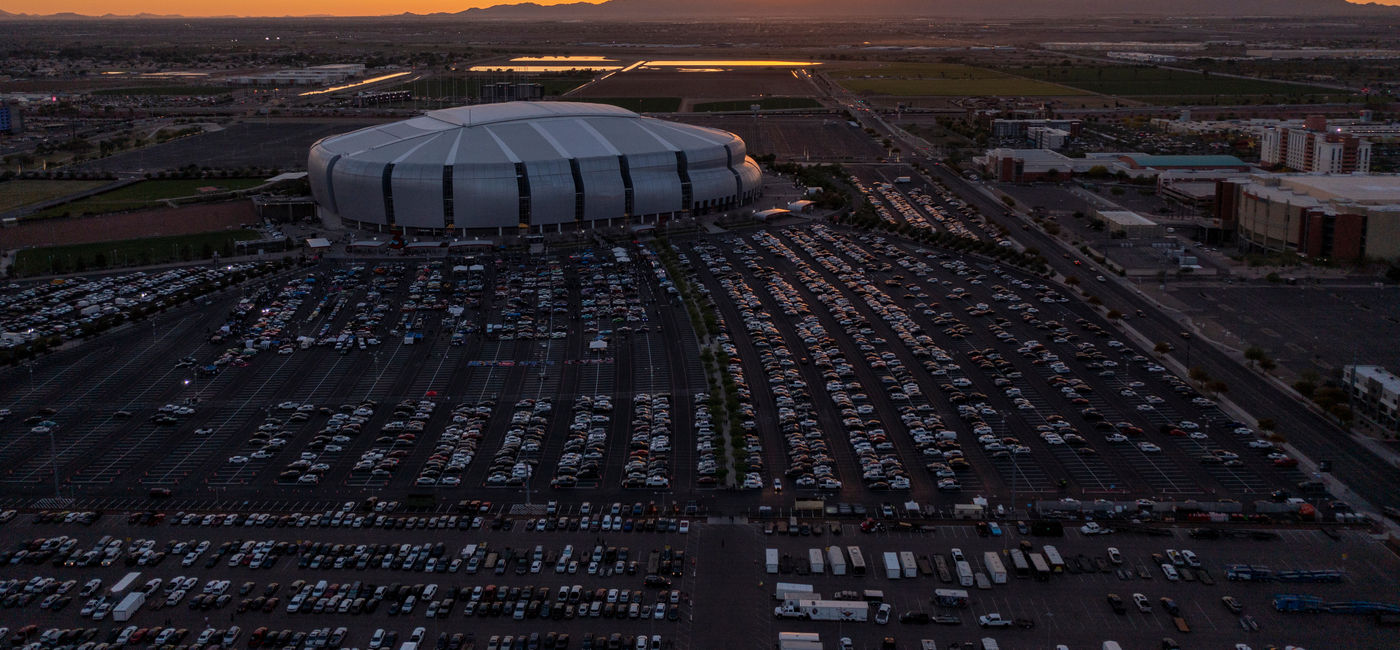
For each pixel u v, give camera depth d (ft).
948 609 394.73
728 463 511.40
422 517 463.83
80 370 645.92
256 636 375.04
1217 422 558.97
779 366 635.66
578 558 430.61
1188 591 404.36
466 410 577.84
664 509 470.80
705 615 391.65
